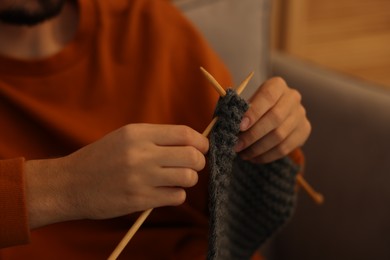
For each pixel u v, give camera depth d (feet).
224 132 1.72
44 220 1.71
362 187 2.55
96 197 1.66
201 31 2.73
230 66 2.74
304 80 2.89
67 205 1.69
